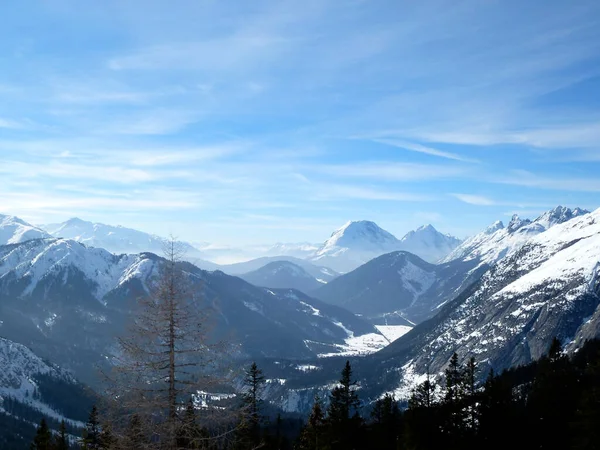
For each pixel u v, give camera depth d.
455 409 75.88
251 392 50.16
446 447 66.94
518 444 65.31
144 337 25.23
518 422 67.44
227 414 25.80
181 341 25.88
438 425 72.31
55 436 71.38
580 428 47.75
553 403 68.25
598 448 43.88
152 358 25.25
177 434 25.58
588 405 45.75
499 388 69.75
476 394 75.31
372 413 83.06
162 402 24.91
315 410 70.38
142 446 24.94
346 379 70.75
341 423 68.19
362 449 71.19
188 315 26.03
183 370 25.77
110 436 25.28
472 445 67.19
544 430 65.75
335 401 70.19
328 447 66.19
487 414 68.50
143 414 24.91
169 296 25.80
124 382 25.05
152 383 25.38
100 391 24.92
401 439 70.19
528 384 104.00
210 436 25.84
